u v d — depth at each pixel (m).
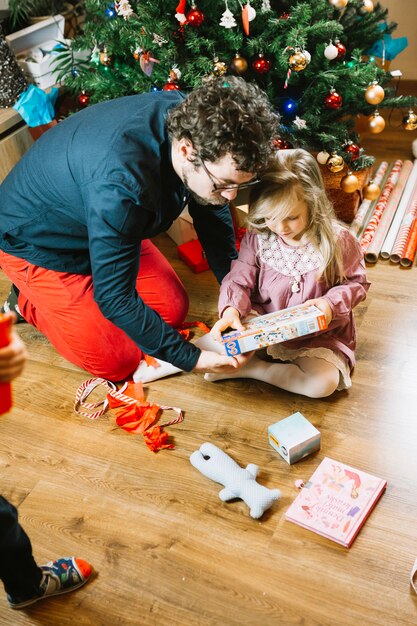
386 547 1.31
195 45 1.89
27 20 2.65
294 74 1.95
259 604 1.24
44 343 1.97
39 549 1.38
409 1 2.77
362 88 2.00
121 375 1.78
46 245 1.55
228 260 1.75
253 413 1.65
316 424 1.59
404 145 2.78
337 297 1.51
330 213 1.47
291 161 1.38
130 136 1.23
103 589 1.30
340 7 1.97
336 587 1.25
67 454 1.60
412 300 1.96
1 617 1.27
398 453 1.50
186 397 1.72
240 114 1.06
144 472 1.53
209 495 1.45
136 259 1.30
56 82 2.40
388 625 1.18
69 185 1.35
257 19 1.92
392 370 1.72
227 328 1.66
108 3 2.04
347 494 1.39
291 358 1.67
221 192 1.18
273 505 1.41
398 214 2.33
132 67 2.14
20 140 2.37
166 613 1.24
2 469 1.58
